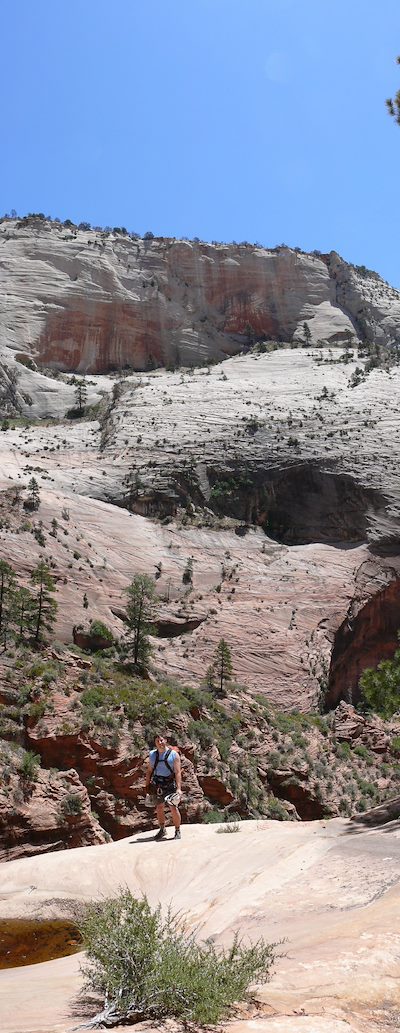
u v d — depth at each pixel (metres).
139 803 37.12
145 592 62.44
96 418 111.25
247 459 95.94
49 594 62.88
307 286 162.38
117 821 35.91
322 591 80.38
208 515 90.19
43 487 82.44
